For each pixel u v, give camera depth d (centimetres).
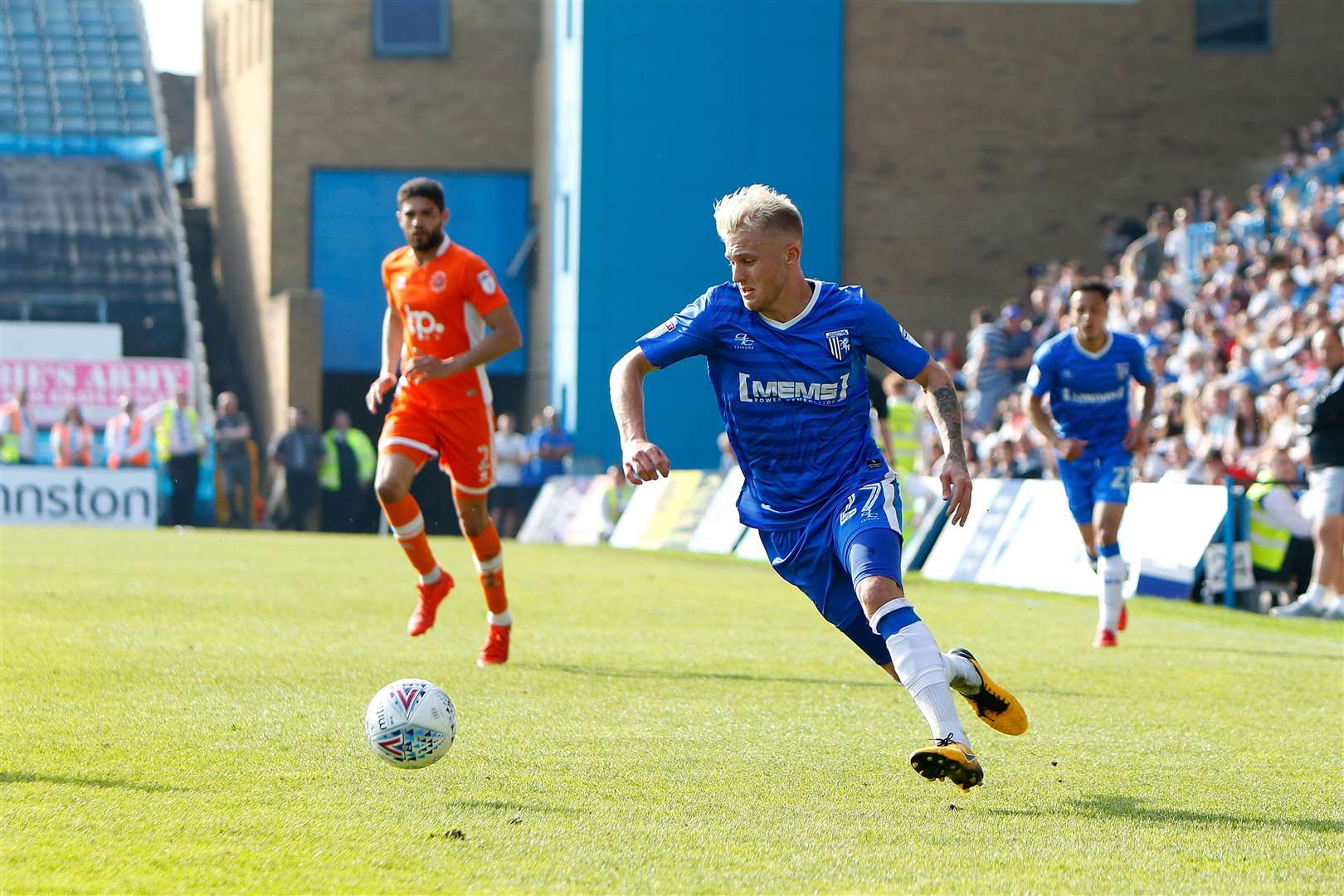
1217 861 1185
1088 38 9431
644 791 1407
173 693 1919
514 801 1348
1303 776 1548
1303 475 4225
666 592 3847
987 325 6575
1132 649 2770
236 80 11356
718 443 8869
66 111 12925
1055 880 1120
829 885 1096
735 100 9181
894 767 1555
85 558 4522
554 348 9631
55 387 9544
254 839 1184
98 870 1081
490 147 10344
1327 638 3059
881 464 1448
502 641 2331
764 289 1397
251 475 8094
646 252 9088
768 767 1544
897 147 9362
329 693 1953
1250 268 6078
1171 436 5219
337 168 10200
